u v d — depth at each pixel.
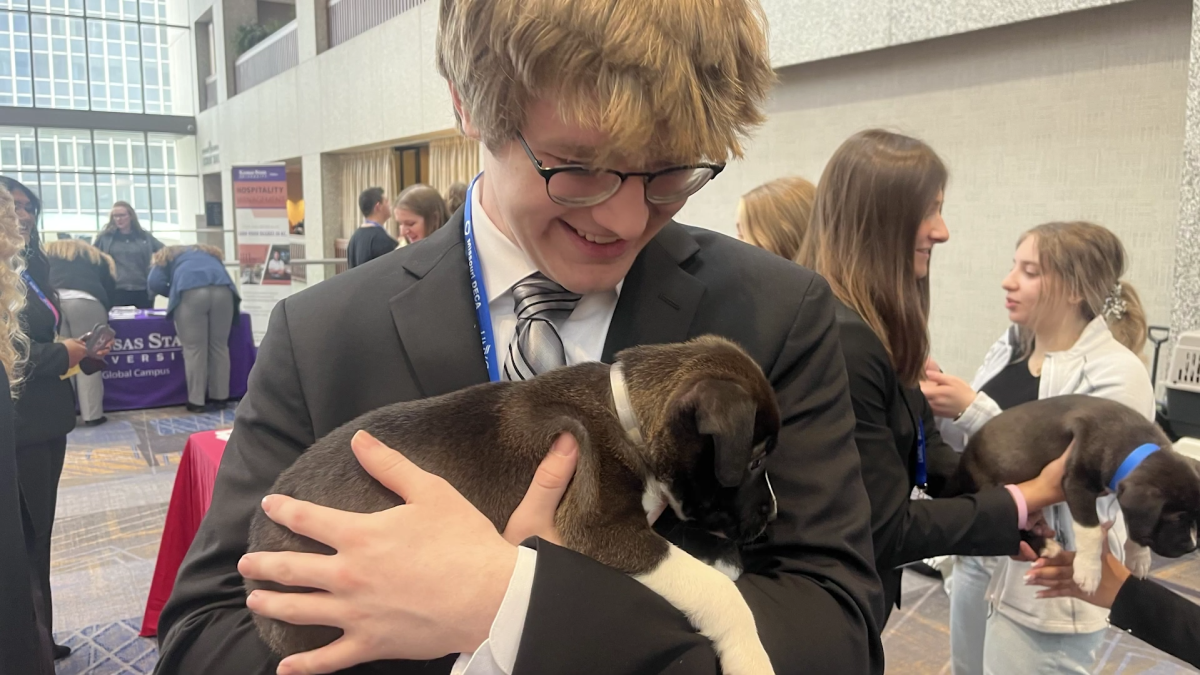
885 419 1.91
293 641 1.14
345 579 1.00
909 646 3.73
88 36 23.11
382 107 13.18
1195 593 3.16
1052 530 2.12
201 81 23.86
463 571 0.99
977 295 5.61
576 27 0.93
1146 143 4.58
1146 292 4.64
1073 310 2.74
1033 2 4.83
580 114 0.97
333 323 1.35
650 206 1.10
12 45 22.11
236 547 1.26
